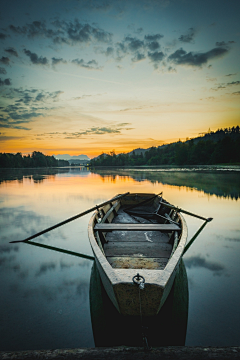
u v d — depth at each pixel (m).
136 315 2.68
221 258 5.46
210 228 8.00
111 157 181.75
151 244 5.42
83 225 8.78
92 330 3.08
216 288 4.11
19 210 11.61
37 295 4.00
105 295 3.30
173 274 2.98
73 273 4.83
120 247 5.22
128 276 2.69
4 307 3.67
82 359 2.19
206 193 16.72
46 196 16.41
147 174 44.34
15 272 4.91
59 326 3.20
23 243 6.81
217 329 3.07
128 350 2.29
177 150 110.00
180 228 5.17
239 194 16.05
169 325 3.03
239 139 82.62
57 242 6.86
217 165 82.56
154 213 8.18
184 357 2.18
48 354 2.26
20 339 2.97
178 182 26.09
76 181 30.25
